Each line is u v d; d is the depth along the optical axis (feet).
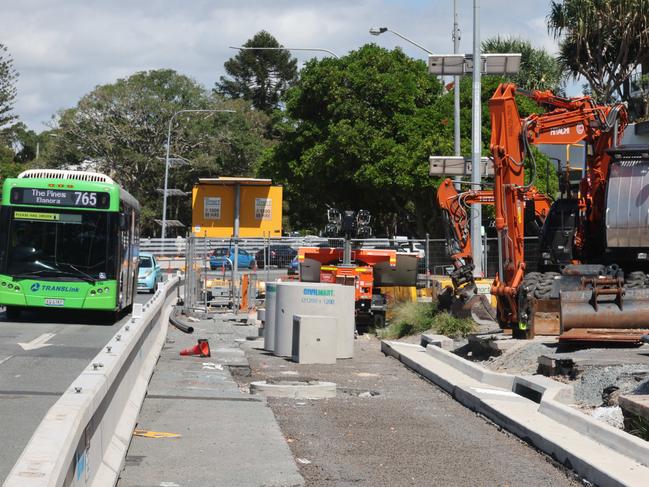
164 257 249.55
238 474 38.88
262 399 58.44
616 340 67.67
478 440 47.34
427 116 189.57
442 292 107.45
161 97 375.25
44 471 19.81
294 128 209.67
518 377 59.57
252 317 116.98
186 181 383.04
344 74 193.88
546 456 43.37
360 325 113.91
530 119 82.94
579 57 184.65
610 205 80.79
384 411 55.57
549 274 81.97
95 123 366.02
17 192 99.50
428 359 76.79
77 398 26.78
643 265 82.43
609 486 36.22
